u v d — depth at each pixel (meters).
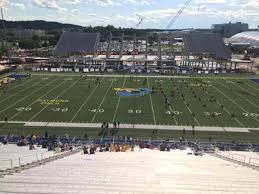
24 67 121.62
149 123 63.03
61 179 22.61
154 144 50.44
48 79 102.56
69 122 63.06
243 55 175.88
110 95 83.62
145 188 21.08
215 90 90.38
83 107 72.81
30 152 41.19
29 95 82.69
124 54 146.88
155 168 29.38
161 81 101.00
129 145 48.81
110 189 20.52
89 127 60.47
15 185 20.75
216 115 68.44
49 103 75.69
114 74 111.88
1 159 34.28
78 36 146.50
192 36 143.62
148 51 153.62
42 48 199.75
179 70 118.69
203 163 34.12
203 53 136.88
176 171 27.86
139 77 106.94
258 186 22.33
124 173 26.12
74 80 101.38
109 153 42.66
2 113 68.00
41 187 20.44
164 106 74.25
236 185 22.50
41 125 61.19
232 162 36.09
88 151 43.94
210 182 23.31
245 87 95.00
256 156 43.06
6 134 56.53
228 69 122.25
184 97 82.19
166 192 20.30
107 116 66.94
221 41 142.12
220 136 57.06
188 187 21.66
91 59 129.62
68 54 139.50
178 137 56.25
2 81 97.00
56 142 49.84
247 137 56.81
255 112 70.81
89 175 24.59
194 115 68.12
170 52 150.25
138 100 79.12
